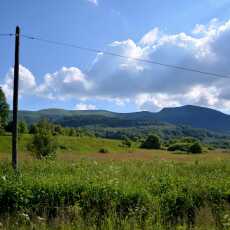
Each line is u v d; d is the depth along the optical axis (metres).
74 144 88.38
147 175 17.84
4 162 21.48
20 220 10.16
